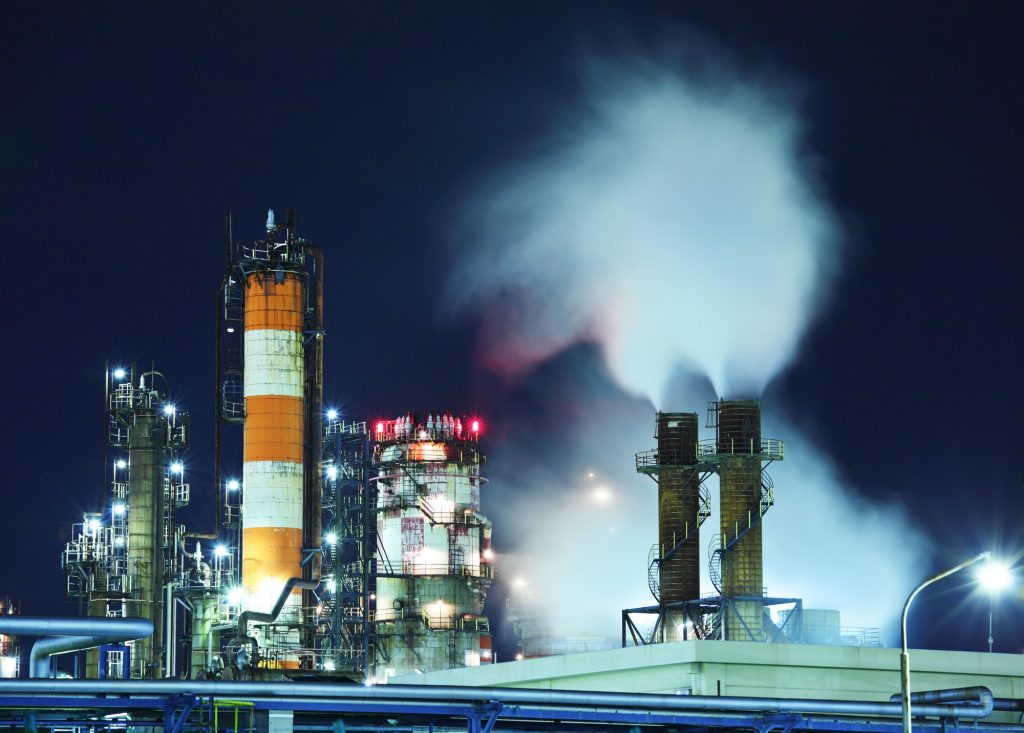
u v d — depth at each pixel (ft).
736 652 225.76
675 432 326.24
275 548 331.98
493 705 148.25
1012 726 182.91
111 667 341.82
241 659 262.47
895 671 236.43
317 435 345.10
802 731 169.58
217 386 343.87
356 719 157.79
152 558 364.99
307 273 349.00
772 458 311.47
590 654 240.32
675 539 320.91
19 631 161.79
